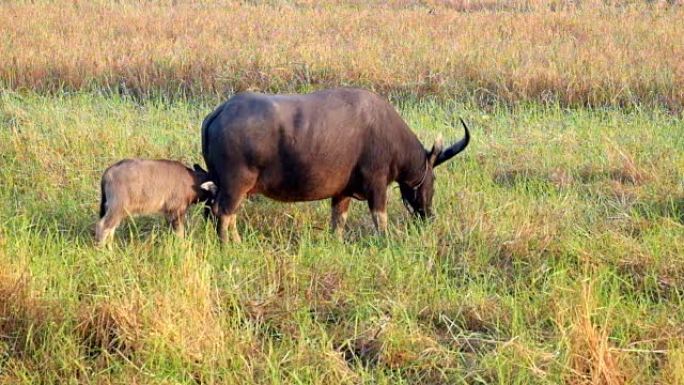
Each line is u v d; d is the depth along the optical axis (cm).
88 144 2784
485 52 4338
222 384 1457
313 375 1485
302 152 2027
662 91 3709
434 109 3584
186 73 3978
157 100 3641
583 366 1499
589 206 2320
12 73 3900
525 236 2047
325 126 2042
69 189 2442
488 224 2131
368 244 2114
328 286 1833
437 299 1770
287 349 1570
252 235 2112
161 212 2083
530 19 5466
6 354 1526
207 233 2028
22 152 2705
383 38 4822
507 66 4072
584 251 1978
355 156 2100
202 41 4569
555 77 3825
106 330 1583
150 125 3156
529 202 2317
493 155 2845
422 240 2061
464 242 2055
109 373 1488
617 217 2227
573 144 2942
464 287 1848
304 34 4900
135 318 1574
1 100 3556
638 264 1922
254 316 1705
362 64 4038
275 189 2077
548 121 3350
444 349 1569
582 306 1641
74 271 1842
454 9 6431
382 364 1548
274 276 1839
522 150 2880
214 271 1838
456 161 2770
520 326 1647
